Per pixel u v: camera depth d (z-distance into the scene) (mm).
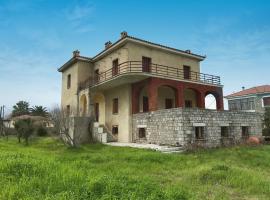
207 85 26438
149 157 13047
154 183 7555
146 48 24578
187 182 8773
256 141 22016
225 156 15188
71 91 29672
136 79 22422
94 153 15266
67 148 18406
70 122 22906
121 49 24125
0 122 38031
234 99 41375
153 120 20766
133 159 12773
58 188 6289
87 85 27141
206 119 19719
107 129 25312
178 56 27203
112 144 21062
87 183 6539
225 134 21469
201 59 29016
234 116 22219
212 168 10047
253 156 15203
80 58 28328
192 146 17719
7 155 10375
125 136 23453
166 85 23047
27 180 6719
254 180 8695
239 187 8117
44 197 5648
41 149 18266
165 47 25391
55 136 24094
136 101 23406
